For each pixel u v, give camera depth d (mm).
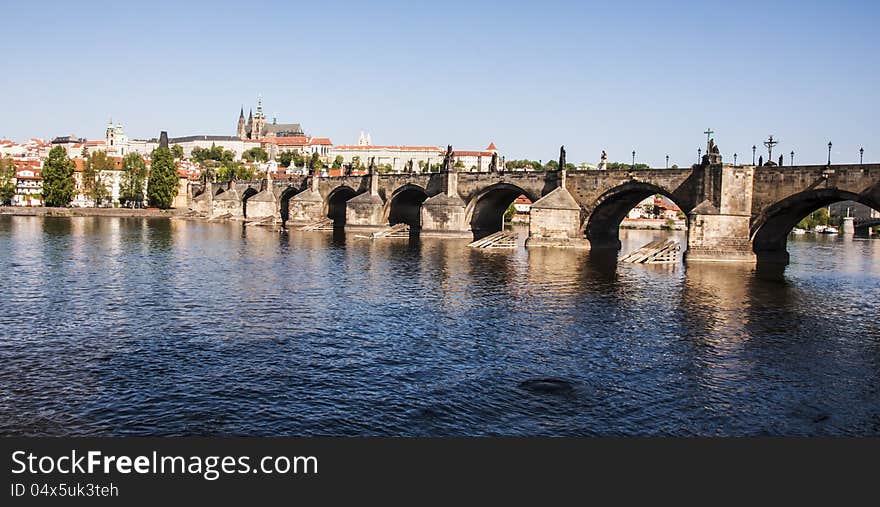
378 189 160125
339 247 110125
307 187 184125
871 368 37906
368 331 43938
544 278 72625
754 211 89188
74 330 42125
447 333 43906
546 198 114688
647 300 58844
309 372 34406
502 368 36000
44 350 37188
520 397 31500
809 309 56438
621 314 51969
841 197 79312
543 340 42594
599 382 34000
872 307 58531
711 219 90562
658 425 28688
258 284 63312
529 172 122625
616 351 40188
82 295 54469
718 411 30422
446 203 136375
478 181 134375
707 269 84188
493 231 147750
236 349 38438
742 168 89438
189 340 40250
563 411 29891
